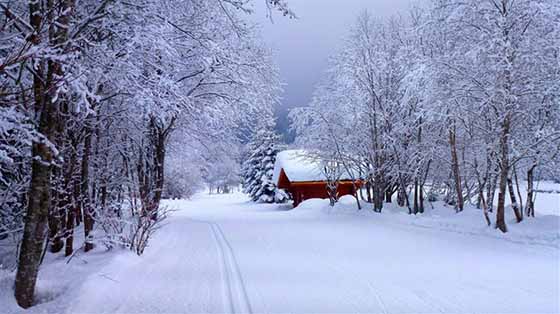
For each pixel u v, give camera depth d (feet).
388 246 33.63
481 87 37.29
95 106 26.08
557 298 17.83
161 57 25.63
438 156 54.65
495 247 31.53
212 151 58.03
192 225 54.75
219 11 29.86
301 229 48.49
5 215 25.82
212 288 19.45
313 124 73.05
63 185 27.30
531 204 42.01
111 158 41.06
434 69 40.52
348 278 21.86
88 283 18.70
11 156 20.90
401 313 15.88
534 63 35.60
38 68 16.55
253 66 40.37
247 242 36.76
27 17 19.84
